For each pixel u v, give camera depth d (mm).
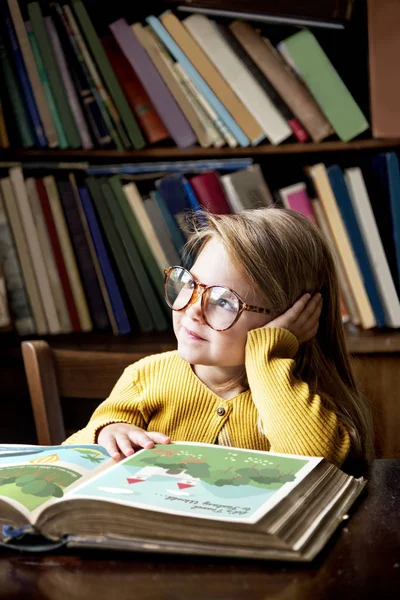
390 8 1602
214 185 1643
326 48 1831
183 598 437
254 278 886
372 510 606
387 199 1656
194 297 877
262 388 840
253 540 488
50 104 1610
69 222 1645
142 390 984
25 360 1071
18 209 1621
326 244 1033
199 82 1625
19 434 1609
